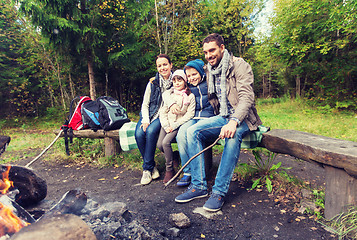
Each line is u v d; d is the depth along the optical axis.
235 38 13.52
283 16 8.88
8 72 9.97
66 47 7.65
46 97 11.23
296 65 10.34
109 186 2.75
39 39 9.16
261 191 2.31
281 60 9.88
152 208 2.08
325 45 7.65
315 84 9.49
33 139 6.11
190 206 2.09
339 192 1.63
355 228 1.53
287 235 1.60
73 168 3.54
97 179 3.02
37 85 10.66
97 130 3.51
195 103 2.59
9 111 10.49
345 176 1.58
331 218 1.69
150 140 2.73
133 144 3.20
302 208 1.91
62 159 3.89
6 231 1.03
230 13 12.55
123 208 1.73
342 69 8.28
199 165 2.23
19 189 1.61
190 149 2.25
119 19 8.22
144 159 2.82
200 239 1.60
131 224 1.55
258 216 1.87
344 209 1.60
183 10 9.55
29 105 10.87
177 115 2.67
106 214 1.63
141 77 11.20
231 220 1.83
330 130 5.11
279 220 1.79
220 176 2.04
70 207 1.41
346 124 5.79
